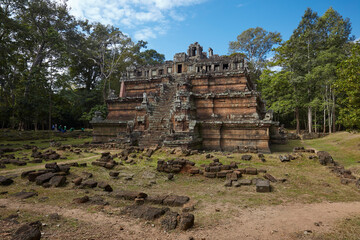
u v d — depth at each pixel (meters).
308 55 45.50
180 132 24.00
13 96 44.47
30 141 38.00
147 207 8.28
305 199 9.92
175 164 14.84
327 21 45.62
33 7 41.03
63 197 9.75
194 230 6.79
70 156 20.16
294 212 8.34
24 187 11.13
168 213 7.72
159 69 37.34
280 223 7.35
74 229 6.75
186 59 35.53
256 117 25.44
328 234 6.56
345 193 10.87
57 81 47.62
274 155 20.34
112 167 15.45
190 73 33.34
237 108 27.17
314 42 46.34
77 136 49.09
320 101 44.16
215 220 7.54
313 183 12.48
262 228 6.98
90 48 55.69
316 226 7.12
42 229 6.68
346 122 21.45
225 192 11.05
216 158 17.02
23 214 7.80
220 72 30.38
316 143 33.41
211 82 30.97
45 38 44.00
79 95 56.34
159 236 6.39
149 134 26.36
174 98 29.72
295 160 16.95
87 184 11.29
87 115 54.38
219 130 25.45
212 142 25.70
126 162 16.95
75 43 50.19
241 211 8.41
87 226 6.97
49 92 47.94
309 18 46.50
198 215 7.97
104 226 6.99
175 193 10.90
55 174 12.20
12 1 37.66
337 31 44.03
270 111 24.70
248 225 7.18
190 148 21.72
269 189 11.12
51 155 18.81
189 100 26.41
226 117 27.25
